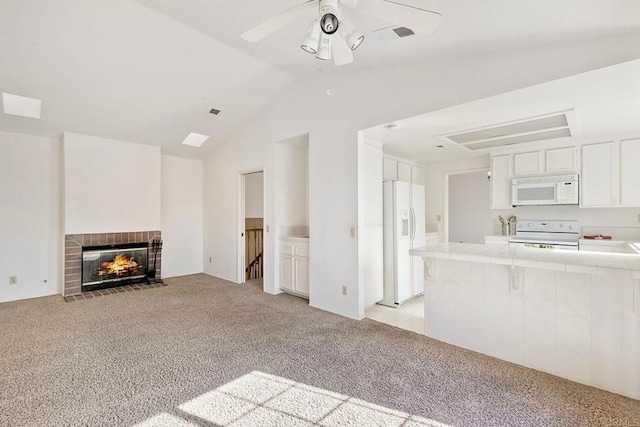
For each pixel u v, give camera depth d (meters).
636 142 3.64
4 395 2.05
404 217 4.30
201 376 2.30
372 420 1.82
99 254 4.77
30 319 3.52
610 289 2.13
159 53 3.31
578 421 1.79
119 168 4.95
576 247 3.96
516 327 2.52
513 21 1.98
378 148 4.07
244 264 5.45
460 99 2.69
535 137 3.90
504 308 2.58
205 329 3.24
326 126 3.82
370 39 2.49
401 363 2.51
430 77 2.88
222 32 2.96
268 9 2.44
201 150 5.83
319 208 3.91
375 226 4.00
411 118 3.07
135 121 4.50
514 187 4.40
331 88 3.76
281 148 4.72
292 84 4.25
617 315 2.10
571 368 2.27
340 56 2.19
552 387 2.16
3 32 2.74
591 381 2.20
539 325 2.41
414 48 2.62
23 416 1.84
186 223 6.07
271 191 4.71
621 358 2.09
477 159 5.22
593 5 1.69
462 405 1.95
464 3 1.83
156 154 5.38
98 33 2.93
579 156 3.98
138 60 3.36
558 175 4.09
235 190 5.42
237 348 2.78
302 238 4.34
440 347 2.81
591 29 1.96
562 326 2.31
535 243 4.28
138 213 5.16
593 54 2.08
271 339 2.98
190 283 5.32
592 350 2.19
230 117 4.88
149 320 3.50
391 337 3.04
